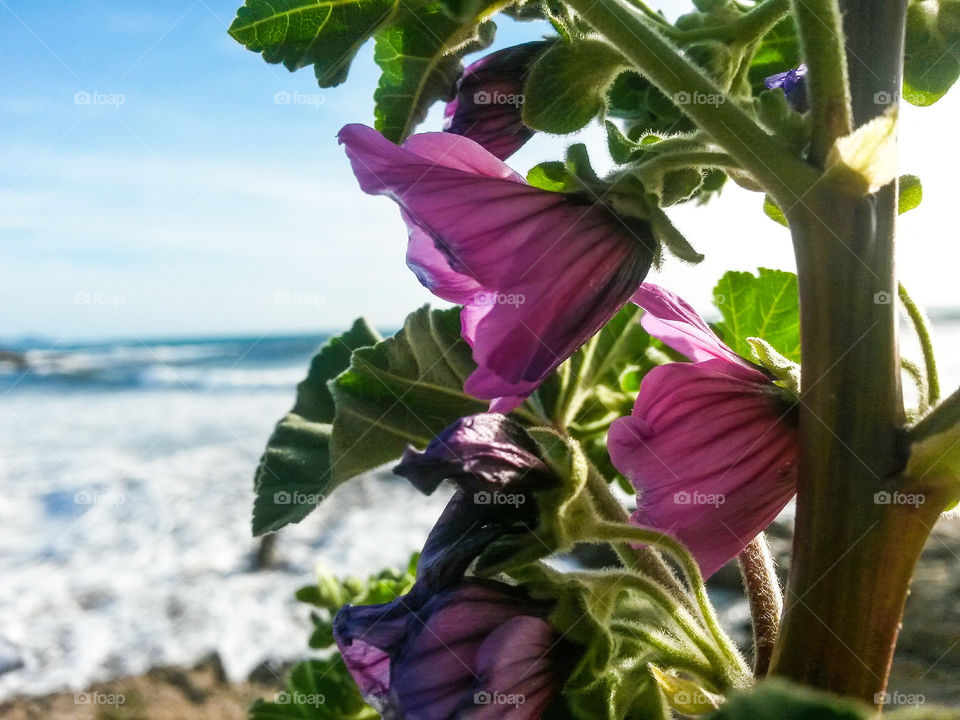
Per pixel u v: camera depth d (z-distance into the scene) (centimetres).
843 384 10
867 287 10
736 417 12
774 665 11
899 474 10
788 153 10
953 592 58
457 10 12
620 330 19
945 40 14
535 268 11
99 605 83
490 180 11
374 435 17
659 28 12
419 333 17
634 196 11
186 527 109
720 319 20
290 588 85
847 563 10
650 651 11
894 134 10
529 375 11
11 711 64
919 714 7
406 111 14
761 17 12
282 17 13
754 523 12
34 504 126
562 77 12
